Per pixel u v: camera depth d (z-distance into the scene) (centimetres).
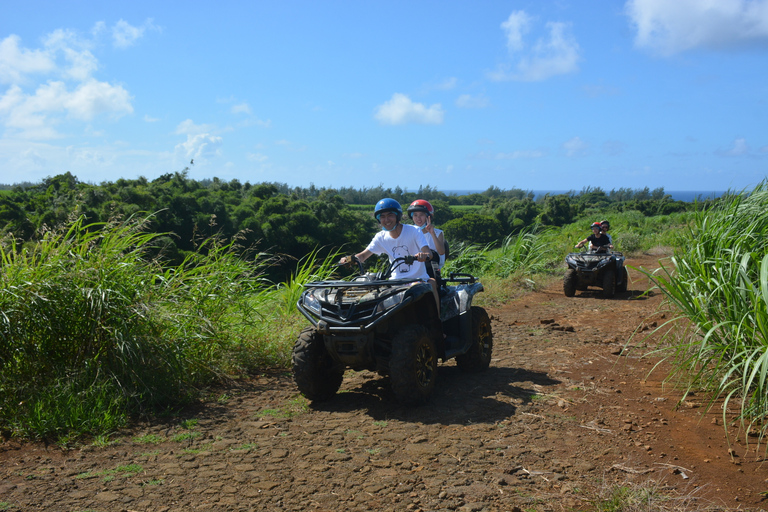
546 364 617
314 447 389
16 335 452
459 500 308
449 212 10244
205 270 626
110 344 484
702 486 322
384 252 548
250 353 618
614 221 2900
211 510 299
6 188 4572
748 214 544
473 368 582
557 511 296
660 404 474
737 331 415
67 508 300
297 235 5053
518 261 1527
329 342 470
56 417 412
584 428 420
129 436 412
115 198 3659
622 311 986
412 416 452
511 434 409
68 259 511
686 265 509
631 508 294
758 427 413
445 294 565
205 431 423
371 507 302
